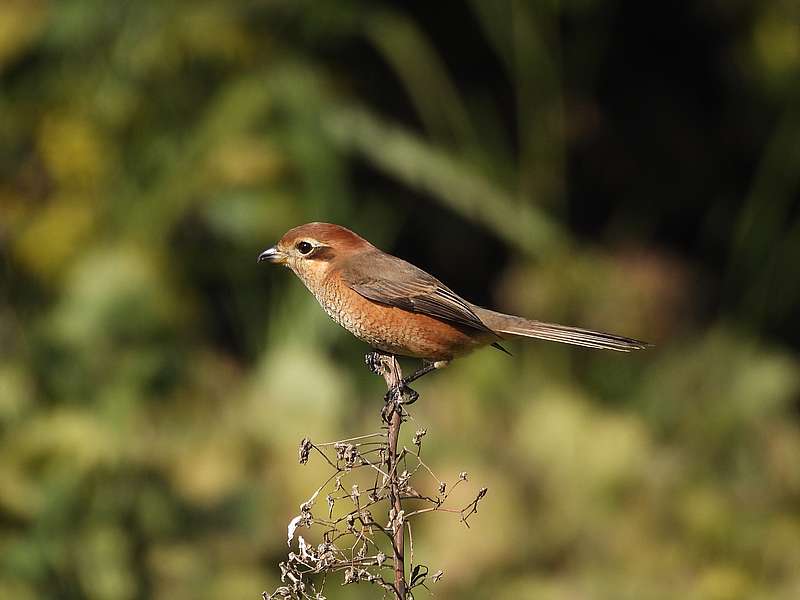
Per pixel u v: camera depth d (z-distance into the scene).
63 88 11.51
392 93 13.81
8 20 11.31
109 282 9.48
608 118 14.93
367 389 11.48
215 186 11.31
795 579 8.99
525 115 13.39
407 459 9.65
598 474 9.44
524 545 8.96
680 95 15.32
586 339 7.82
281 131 11.55
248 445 9.00
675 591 8.77
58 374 9.14
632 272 13.30
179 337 10.38
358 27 12.97
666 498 9.36
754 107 14.98
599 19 14.15
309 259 7.76
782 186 14.23
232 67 11.75
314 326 11.32
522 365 12.20
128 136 11.48
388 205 13.72
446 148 13.04
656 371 12.55
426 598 8.73
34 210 11.23
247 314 11.98
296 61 11.98
